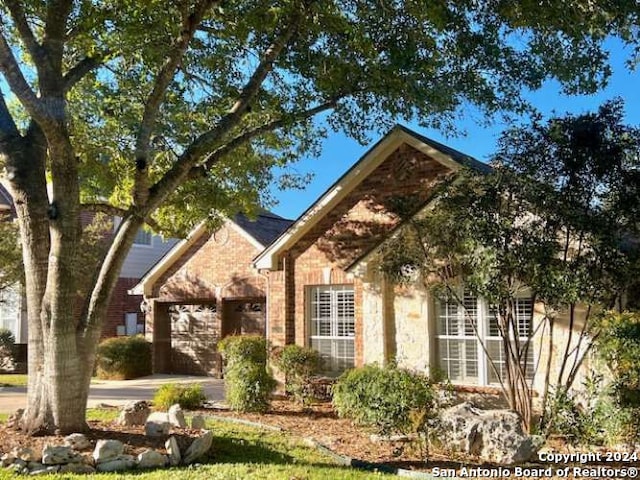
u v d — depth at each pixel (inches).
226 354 547.5
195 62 465.7
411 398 354.9
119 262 375.9
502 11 397.1
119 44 376.2
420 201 460.1
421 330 520.7
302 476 306.8
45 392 356.8
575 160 355.9
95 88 497.0
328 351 593.9
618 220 351.9
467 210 368.2
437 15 370.9
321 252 605.9
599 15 365.4
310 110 461.4
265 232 841.5
